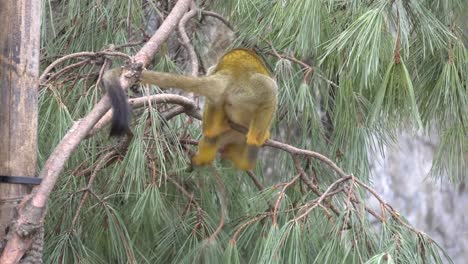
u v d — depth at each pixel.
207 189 6.57
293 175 7.11
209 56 8.61
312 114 6.72
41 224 4.80
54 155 4.91
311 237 5.83
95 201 6.26
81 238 6.20
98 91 6.22
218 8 7.87
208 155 6.16
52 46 7.11
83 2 7.06
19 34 4.92
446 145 6.54
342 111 6.57
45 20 6.60
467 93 6.26
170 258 6.40
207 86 5.62
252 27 7.06
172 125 6.53
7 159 4.84
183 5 5.80
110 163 6.39
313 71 6.80
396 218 5.63
